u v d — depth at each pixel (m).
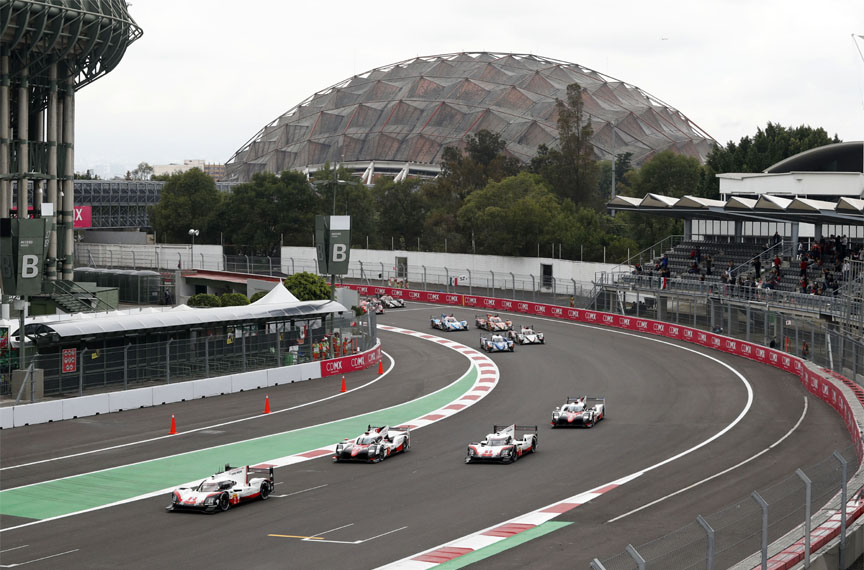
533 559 24.22
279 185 146.38
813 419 44.31
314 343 62.16
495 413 47.84
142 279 103.69
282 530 27.33
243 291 117.38
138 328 53.25
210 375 54.34
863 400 43.72
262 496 31.25
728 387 53.91
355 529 27.36
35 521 28.70
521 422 45.38
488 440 37.25
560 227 116.69
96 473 35.06
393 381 58.81
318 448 39.62
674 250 94.75
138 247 133.12
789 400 49.56
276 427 44.25
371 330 68.25
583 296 93.62
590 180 156.88
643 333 79.56
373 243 148.50
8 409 43.41
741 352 66.50
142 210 165.00
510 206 126.56
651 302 83.00
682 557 18.59
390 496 31.38
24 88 78.50
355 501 30.70
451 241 138.62
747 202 78.88
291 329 62.22
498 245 116.50
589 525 27.42
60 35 78.75
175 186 157.00
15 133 81.38
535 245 116.88
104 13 81.81
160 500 31.16
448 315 92.44
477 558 24.38
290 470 35.59
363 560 24.36
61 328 49.94
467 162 163.25
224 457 37.84
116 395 47.91
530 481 33.31
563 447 39.31
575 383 56.56
